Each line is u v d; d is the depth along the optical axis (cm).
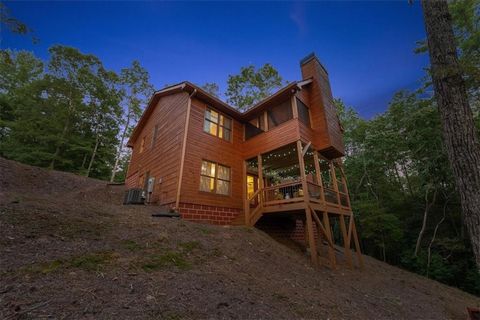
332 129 1066
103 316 208
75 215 457
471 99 1237
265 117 1101
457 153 360
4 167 1057
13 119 1719
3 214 368
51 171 1312
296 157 1130
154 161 1181
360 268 953
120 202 1102
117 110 2062
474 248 326
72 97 1811
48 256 294
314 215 798
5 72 1856
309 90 1135
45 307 202
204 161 978
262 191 977
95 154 1883
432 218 1661
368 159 1961
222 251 503
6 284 221
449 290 1035
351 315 395
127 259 345
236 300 313
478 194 329
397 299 617
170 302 263
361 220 1655
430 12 436
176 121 1041
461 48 1206
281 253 677
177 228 559
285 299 369
